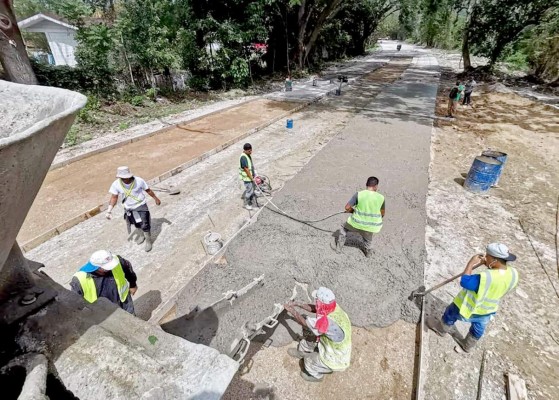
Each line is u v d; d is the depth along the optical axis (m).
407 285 4.64
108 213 5.02
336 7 24.66
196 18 16.00
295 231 5.79
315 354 3.41
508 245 5.70
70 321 1.77
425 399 3.30
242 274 4.77
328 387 3.43
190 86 16.89
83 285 3.14
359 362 3.69
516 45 20.77
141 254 5.35
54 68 11.79
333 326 3.02
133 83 13.95
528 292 4.68
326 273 4.81
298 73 24.17
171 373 1.56
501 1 20.17
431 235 5.89
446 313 3.76
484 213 6.68
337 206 6.69
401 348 3.85
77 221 6.09
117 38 12.55
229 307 4.16
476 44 23.09
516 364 3.65
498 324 4.16
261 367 3.59
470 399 3.31
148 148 9.82
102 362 1.59
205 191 7.39
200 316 4.02
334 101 16.88
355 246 5.43
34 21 20.86
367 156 9.41
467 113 14.61
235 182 7.82
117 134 10.69
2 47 8.05
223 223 6.23
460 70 28.34
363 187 7.55
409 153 9.71
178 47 14.94
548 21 18.78
